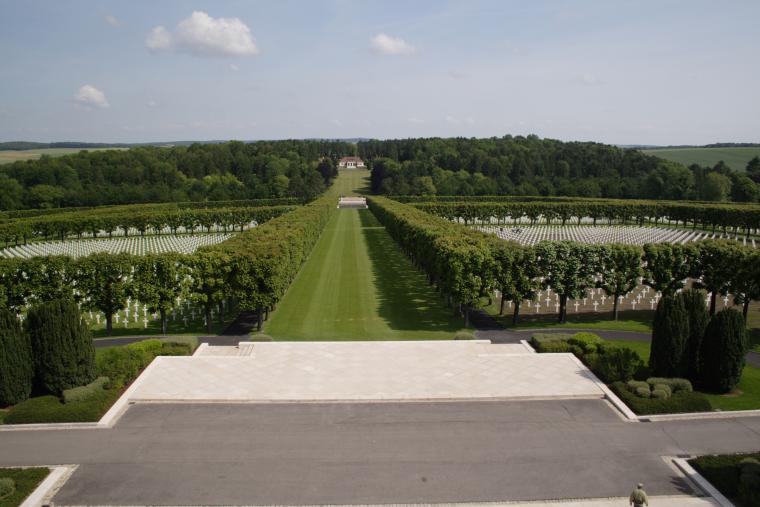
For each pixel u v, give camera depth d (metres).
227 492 25.17
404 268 87.25
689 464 27.44
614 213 152.75
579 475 26.77
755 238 121.62
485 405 34.69
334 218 176.38
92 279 52.91
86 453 28.66
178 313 63.62
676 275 60.12
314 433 30.81
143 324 58.75
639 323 57.62
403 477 26.42
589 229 141.62
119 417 32.84
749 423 32.47
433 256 67.56
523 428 31.59
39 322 35.22
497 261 55.94
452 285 56.16
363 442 29.83
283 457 28.23
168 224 134.75
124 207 167.12
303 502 24.44
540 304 66.88
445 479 26.28
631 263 57.72
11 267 52.19
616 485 25.95
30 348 35.31
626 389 35.88
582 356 42.84
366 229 143.25
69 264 53.47
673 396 34.62
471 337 48.28
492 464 27.66
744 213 122.38
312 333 53.34
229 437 30.38
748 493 24.12
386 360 42.44
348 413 33.41
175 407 34.25
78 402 33.50
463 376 39.16
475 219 169.50
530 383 37.91
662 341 38.53
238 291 53.97
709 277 59.25
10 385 34.28
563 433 31.05
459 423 32.16
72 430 31.19
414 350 44.81
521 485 25.84
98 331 55.78
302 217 100.25
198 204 190.25
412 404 34.78
